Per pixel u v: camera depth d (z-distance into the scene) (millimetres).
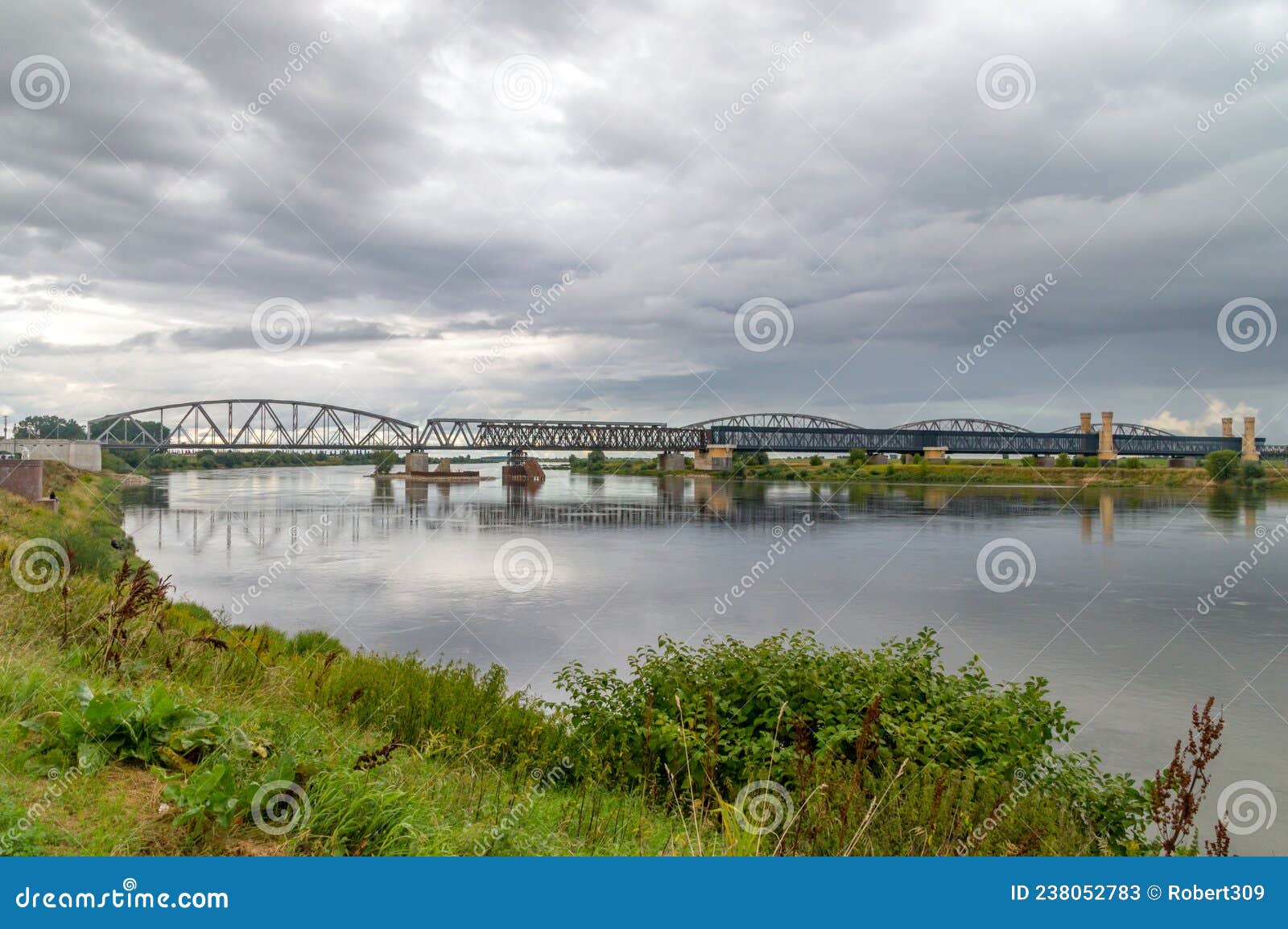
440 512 87438
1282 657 24875
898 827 5395
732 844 5133
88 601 9234
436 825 4641
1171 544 55469
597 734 8031
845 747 7277
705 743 7160
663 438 184000
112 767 4703
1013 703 7863
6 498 36469
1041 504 98062
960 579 41000
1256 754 16391
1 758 4617
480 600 35219
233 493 113500
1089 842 5988
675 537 62688
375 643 26625
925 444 179250
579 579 41438
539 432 180500
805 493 125125
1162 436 182375
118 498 88438
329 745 6012
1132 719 18672
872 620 30719
